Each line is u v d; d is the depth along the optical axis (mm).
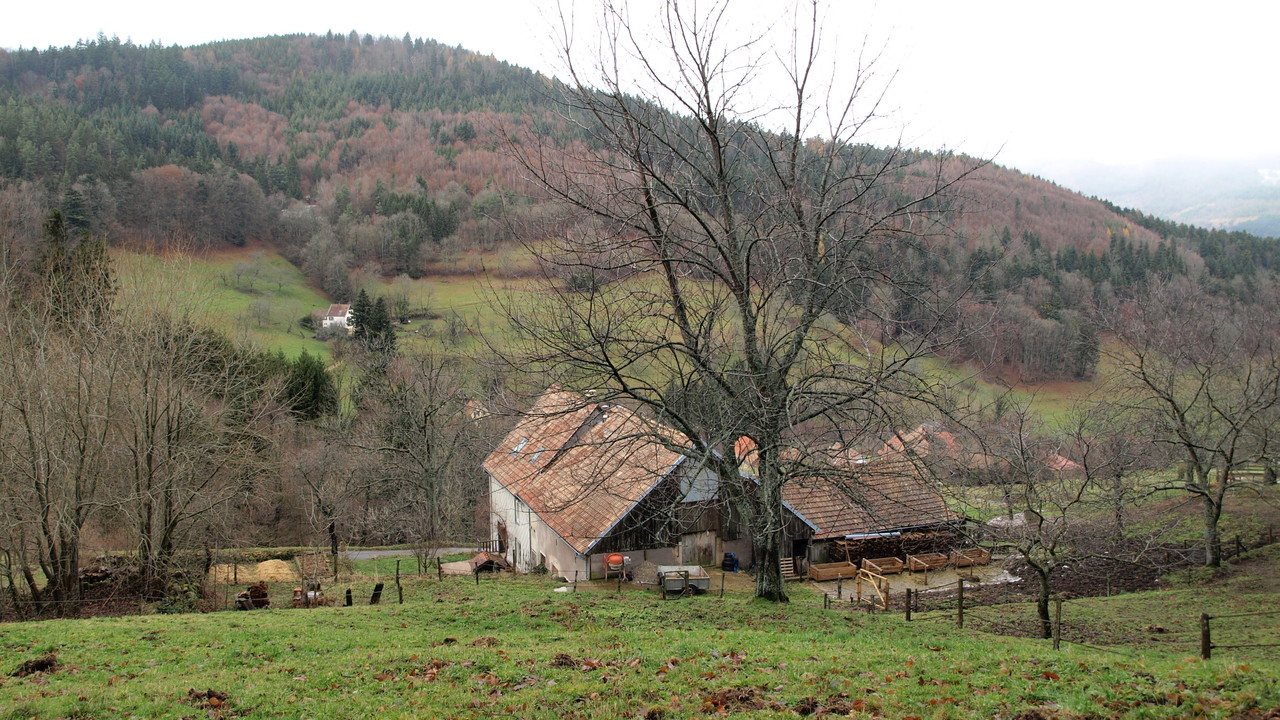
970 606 24031
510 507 37500
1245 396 28984
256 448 39250
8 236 33219
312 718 9586
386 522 47594
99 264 35688
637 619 17312
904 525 31734
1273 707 8727
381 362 44219
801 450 17109
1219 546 27719
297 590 24391
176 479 27578
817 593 27781
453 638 14602
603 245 16594
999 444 24078
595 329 16906
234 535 37875
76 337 26969
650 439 17938
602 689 10391
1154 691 9555
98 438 26656
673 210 17797
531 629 16453
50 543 25141
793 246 18359
